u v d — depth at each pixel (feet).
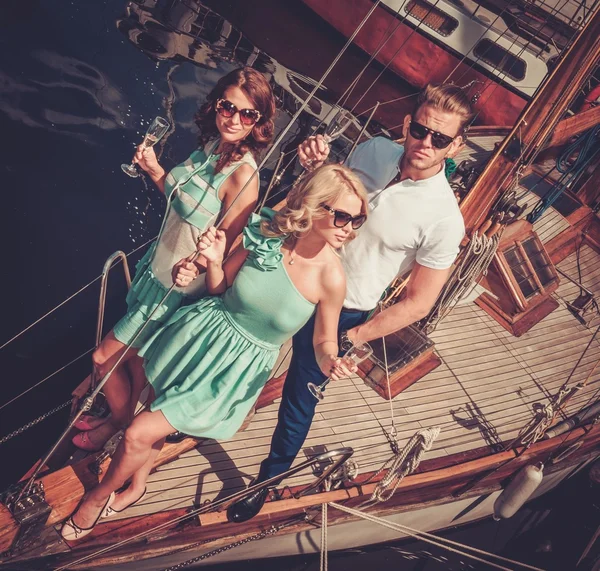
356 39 36.68
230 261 9.78
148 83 30.30
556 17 35.14
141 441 9.61
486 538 19.80
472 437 15.88
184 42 33.76
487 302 19.60
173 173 10.22
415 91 36.73
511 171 16.75
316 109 34.78
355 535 15.58
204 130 9.97
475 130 26.84
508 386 17.57
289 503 12.71
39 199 22.88
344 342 11.07
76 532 10.78
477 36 35.09
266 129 9.67
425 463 14.89
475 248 15.58
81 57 29.60
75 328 19.34
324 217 8.74
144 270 10.94
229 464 13.05
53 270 20.83
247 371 9.81
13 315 19.08
